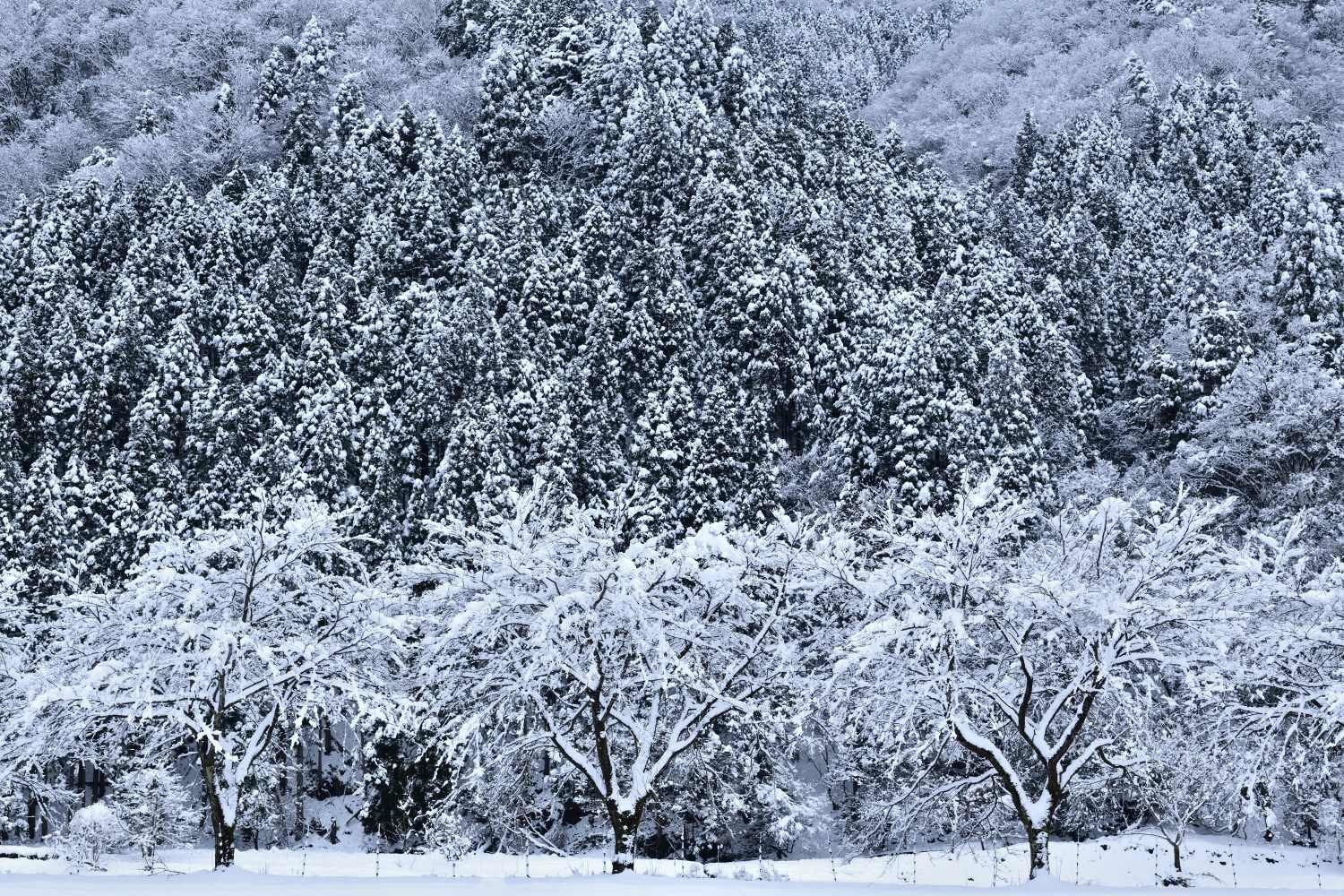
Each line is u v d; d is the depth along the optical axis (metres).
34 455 57.44
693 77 95.75
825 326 63.81
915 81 146.62
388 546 48.94
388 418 56.62
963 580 25.41
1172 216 86.81
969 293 65.88
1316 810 27.56
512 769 27.83
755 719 28.00
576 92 97.81
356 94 95.81
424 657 25.86
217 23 124.06
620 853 24.28
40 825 40.97
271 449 52.16
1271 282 66.31
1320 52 134.00
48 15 130.25
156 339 63.97
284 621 26.70
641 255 70.19
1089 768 29.67
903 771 31.06
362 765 40.06
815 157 82.56
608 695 26.55
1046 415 59.34
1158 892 20.91
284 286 63.75
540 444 52.19
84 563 47.81
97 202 80.19
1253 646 24.58
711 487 50.81
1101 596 23.70
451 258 72.88
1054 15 148.25
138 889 19.06
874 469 53.84
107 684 23.86
